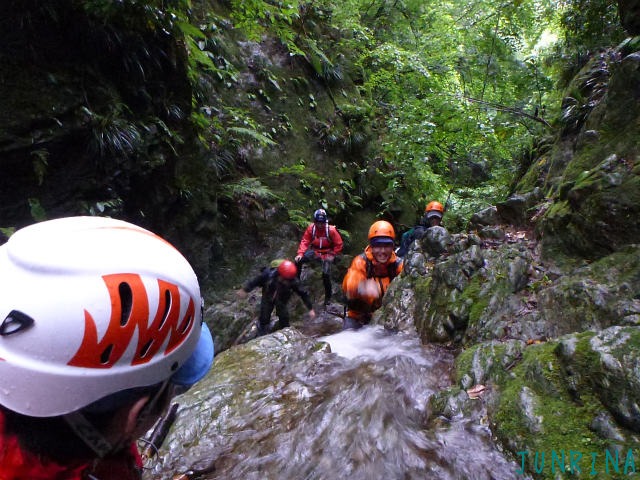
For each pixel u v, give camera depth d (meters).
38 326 0.64
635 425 1.64
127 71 4.48
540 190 4.06
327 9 11.25
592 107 4.24
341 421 2.20
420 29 12.30
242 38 9.05
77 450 0.70
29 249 0.69
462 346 2.92
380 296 4.43
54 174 3.94
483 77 9.40
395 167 10.40
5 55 3.52
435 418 2.20
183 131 5.59
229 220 7.43
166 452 2.08
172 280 0.78
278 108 9.15
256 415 2.35
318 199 8.97
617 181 2.78
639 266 2.44
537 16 7.78
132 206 4.86
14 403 0.65
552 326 2.55
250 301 6.93
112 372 0.69
